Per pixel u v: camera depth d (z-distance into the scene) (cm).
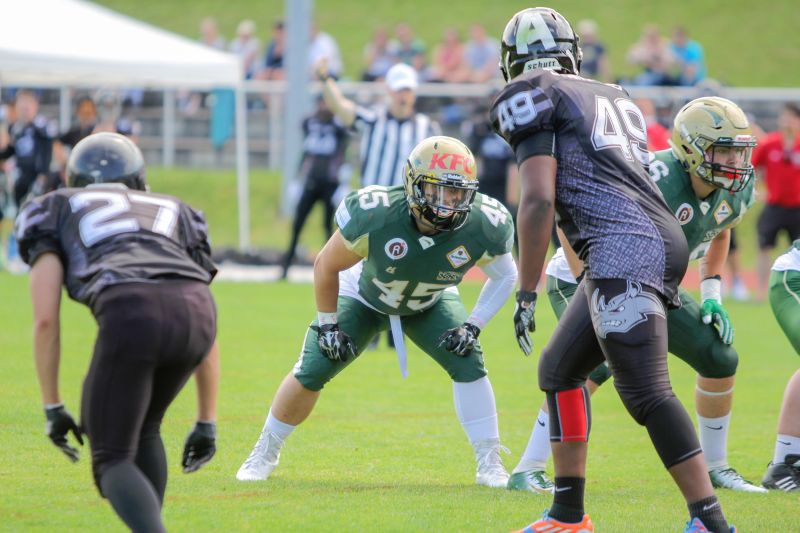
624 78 6725
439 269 1700
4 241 5653
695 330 1739
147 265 1242
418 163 1596
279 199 6594
